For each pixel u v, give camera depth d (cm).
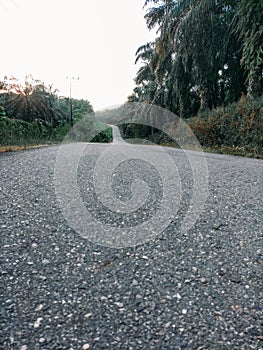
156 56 1327
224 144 783
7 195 236
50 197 237
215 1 907
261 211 214
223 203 234
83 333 92
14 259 138
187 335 93
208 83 1087
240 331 95
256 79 758
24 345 87
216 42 974
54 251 148
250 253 150
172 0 1167
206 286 120
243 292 117
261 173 365
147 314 102
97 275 127
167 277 127
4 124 650
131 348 87
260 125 637
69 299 110
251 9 686
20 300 108
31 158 428
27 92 1366
